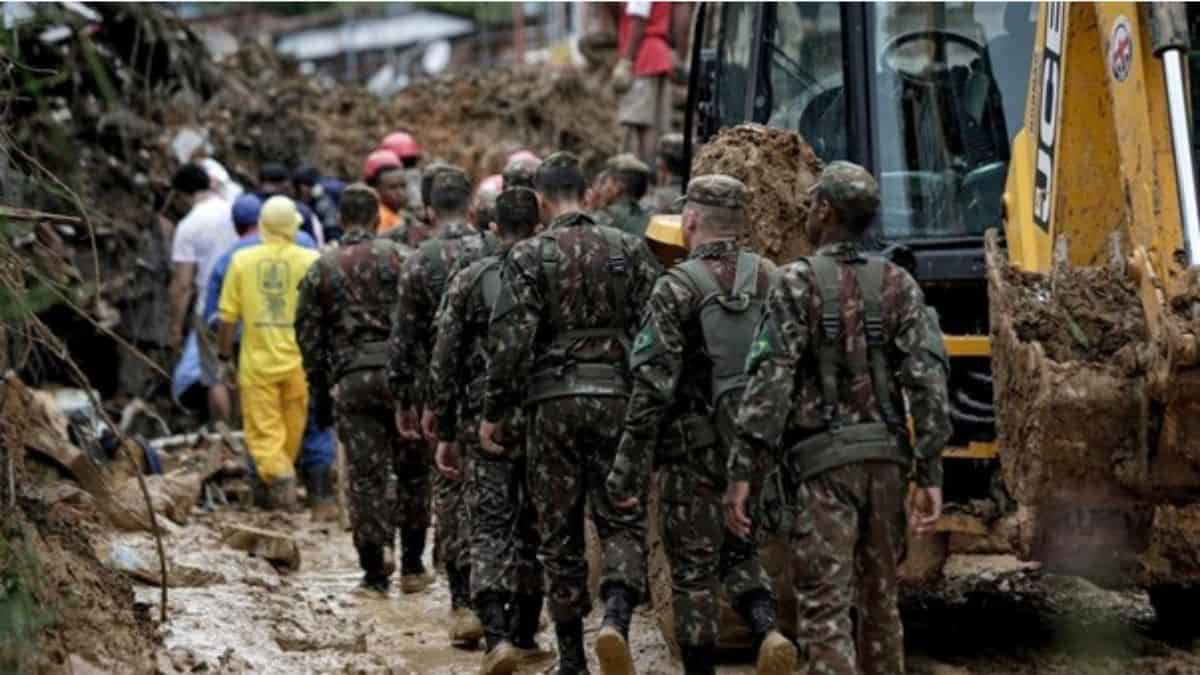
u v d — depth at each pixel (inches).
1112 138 648.4
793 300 563.2
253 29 2447.1
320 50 2559.1
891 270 569.9
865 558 567.5
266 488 1149.1
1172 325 574.6
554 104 2038.6
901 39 772.6
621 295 658.2
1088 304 616.7
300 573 958.4
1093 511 629.3
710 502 620.7
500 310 655.8
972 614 772.6
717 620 624.1
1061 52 653.3
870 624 568.4
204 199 1293.1
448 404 712.4
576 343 656.4
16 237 645.9
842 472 560.1
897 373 565.9
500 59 2618.1
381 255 877.8
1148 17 602.9
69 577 609.6
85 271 1358.3
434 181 812.6
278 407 1130.7
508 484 697.0
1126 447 601.9
